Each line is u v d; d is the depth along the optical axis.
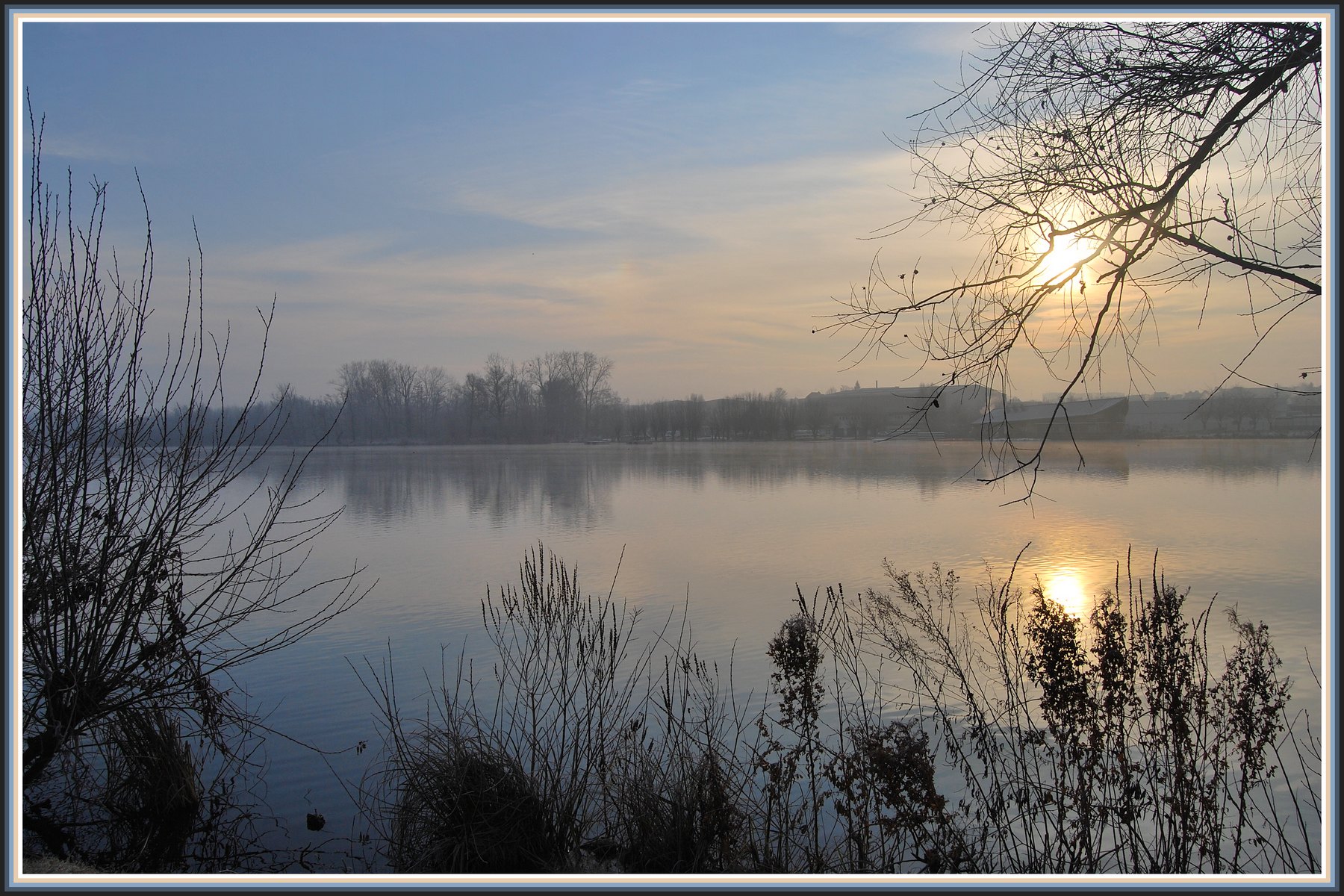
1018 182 5.53
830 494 44.91
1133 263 5.31
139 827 8.02
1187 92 5.46
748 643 14.09
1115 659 5.97
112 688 7.02
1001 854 6.16
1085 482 48.16
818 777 7.75
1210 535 27.58
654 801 6.70
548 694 9.34
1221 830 5.83
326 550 26.77
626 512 37.66
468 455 92.62
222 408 7.44
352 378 122.12
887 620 10.60
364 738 10.04
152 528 7.03
